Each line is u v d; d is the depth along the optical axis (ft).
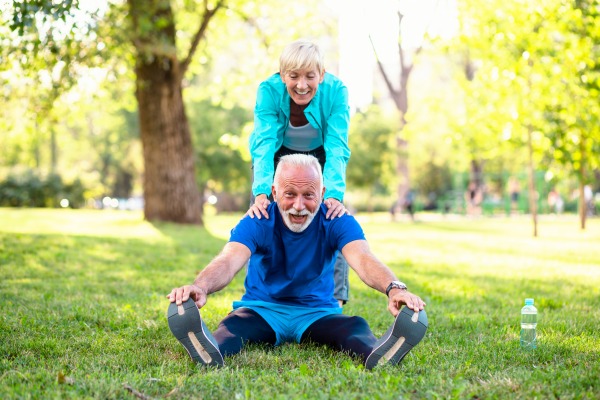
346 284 14.06
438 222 81.25
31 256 25.90
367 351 10.78
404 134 63.62
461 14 48.24
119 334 13.12
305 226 11.58
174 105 51.93
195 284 10.28
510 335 13.52
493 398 8.88
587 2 43.24
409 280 22.88
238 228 11.41
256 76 61.52
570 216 101.55
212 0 52.01
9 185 97.96
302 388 9.33
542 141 49.93
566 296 19.67
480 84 52.70
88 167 157.99
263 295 12.38
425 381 9.65
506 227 66.18
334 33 64.54
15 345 11.80
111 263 25.77
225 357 10.96
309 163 11.35
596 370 10.25
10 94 41.09
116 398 8.91
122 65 43.98
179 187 52.39
